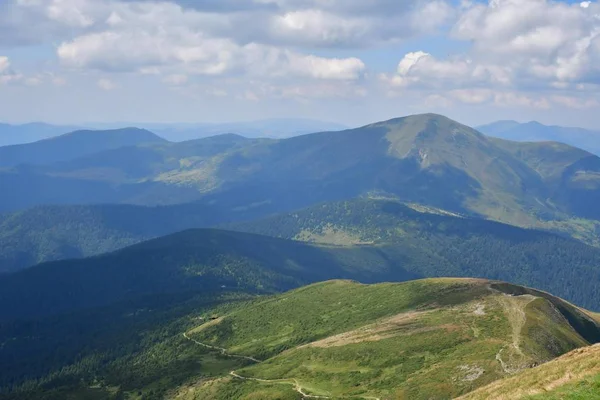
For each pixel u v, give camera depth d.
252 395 165.38
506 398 72.00
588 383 66.12
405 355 165.25
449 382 133.62
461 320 187.38
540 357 140.88
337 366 175.00
